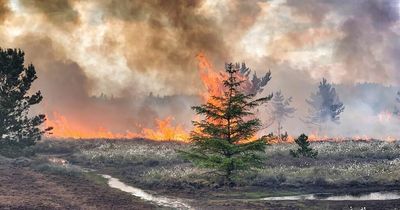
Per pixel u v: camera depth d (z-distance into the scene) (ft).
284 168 98.63
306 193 74.49
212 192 76.02
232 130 83.05
